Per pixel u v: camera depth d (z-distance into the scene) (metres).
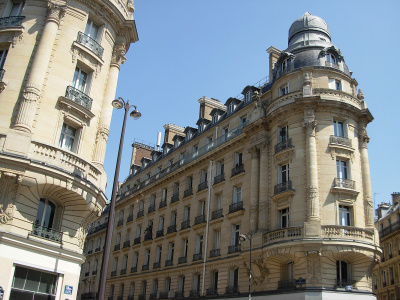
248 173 35.34
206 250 37.03
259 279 30.09
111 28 26.55
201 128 47.59
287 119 32.31
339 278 27.39
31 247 19.80
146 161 59.41
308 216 28.25
